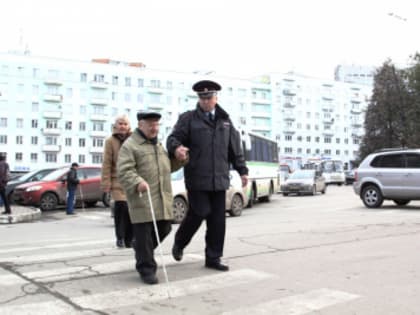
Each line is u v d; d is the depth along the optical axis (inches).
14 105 2915.8
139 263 206.8
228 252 275.4
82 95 3110.2
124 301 178.1
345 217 490.9
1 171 548.4
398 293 188.7
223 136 229.0
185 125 224.5
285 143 3860.7
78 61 3112.7
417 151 572.7
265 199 861.8
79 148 3090.6
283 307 170.7
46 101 3002.0
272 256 263.4
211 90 224.4
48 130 2974.9
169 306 172.2
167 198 212.4
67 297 183.2
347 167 4168.3
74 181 652.7
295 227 400.2
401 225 404.8
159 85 3336.6
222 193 231.8
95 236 381.4
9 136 2893.7
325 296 184.4
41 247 309.4
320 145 4033.0
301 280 209.2
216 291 191.6
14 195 719.1
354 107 4242.1
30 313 164.1
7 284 202.8
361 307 170.7
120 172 201.8
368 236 340.2
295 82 3929.6
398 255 266.5
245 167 240.5
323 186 1157.7
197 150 224.2
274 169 882.1
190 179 225.8
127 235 292.7
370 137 2365.9
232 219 521.0
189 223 229.1
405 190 573.0
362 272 224.7
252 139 740.0
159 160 210.8
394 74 2324.1
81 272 225.1
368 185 609.9
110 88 3189.0
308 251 279.0
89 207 788.0
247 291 191.6
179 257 238.1
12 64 2923.2
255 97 3740.2
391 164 590.9
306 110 3978.8
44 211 705.0
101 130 3152.1
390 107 2288.4
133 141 207.5
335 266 237.5
